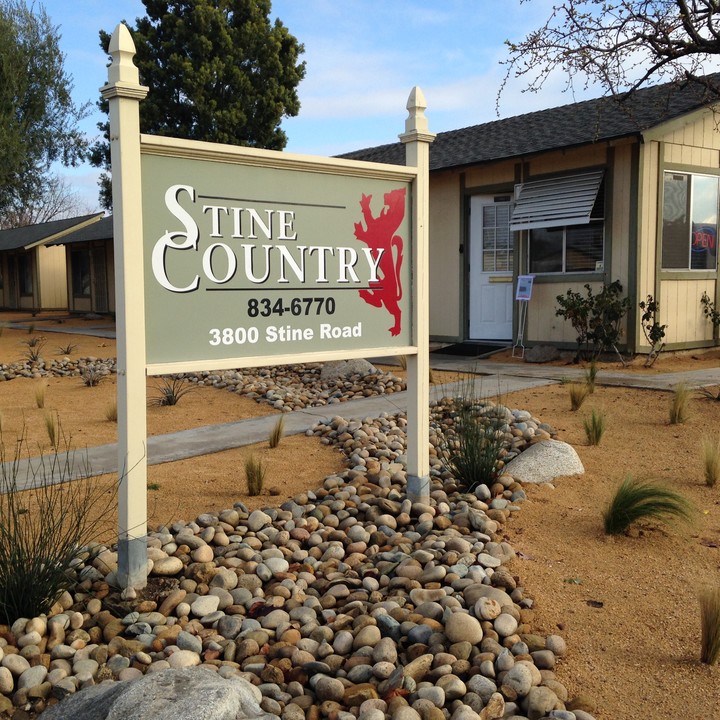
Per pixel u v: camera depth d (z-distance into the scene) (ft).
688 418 23.76
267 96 78.07
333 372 35.78
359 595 12.14
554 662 10.31
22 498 17.31
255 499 17.56
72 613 11.37
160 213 12.89
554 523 15.65
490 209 44.01
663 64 25.86
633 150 36.68
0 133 69.51
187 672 8.75
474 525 15.02
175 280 13.12
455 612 10.93
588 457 20.13
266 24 80.53
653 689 9.80
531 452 18.88
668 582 12.88
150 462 20.80
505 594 11.76
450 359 41.37
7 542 11.80
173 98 78.43
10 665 9.81
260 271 14.28
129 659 10.16
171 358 13.12
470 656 10.27
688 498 16.90
